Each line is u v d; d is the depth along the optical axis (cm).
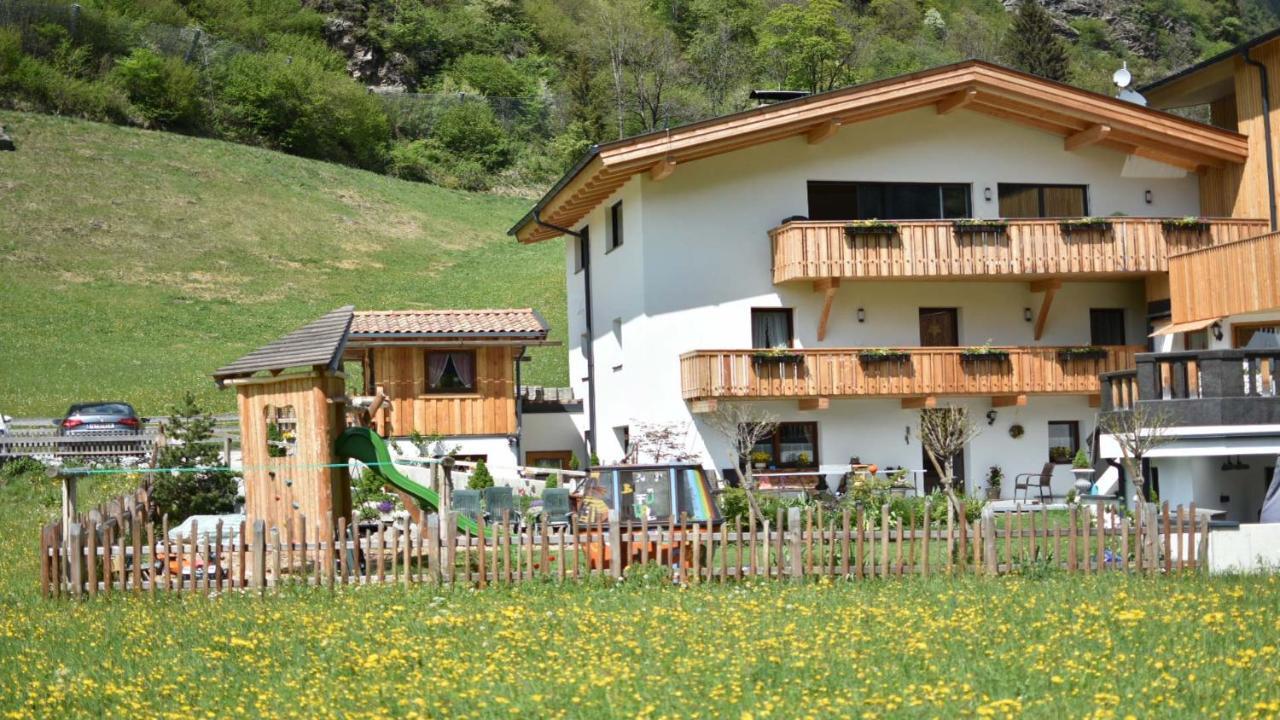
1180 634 1239
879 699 1009
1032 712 974
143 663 1244
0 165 7000
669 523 1684
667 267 2955
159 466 2466
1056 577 1642
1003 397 3084
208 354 4969
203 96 9131
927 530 1670
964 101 3034
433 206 8138
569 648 1245
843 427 3025
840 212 3070
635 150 2852
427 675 1159
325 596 1586
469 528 1842
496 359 3186
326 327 1944
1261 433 2241
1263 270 2623
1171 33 14212
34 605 1595
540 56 11738
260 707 1062
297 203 7512
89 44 9106
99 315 5338
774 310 3044
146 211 6838
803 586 1609
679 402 2948
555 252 7100
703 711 1002
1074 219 3041
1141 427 2205
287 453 2108
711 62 10238
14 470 3078
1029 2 9212
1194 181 3269
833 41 9931
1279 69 3048
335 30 11044
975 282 3156
